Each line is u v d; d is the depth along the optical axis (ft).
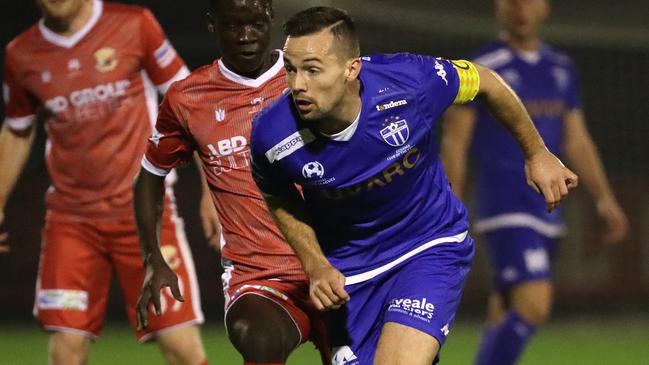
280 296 51.93
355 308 51.37
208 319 145.59
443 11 169.37
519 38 89.10
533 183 52.60
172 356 67.31
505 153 85.51
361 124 47.09
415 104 48.16
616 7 169.27
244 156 52.75
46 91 66.90
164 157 54.24
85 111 66.80
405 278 50.55
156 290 52.80
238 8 51.19
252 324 49.03
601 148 172.35
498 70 88.33
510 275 84.99
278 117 47.19
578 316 150.71
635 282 152.05
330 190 48.44
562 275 151.23
